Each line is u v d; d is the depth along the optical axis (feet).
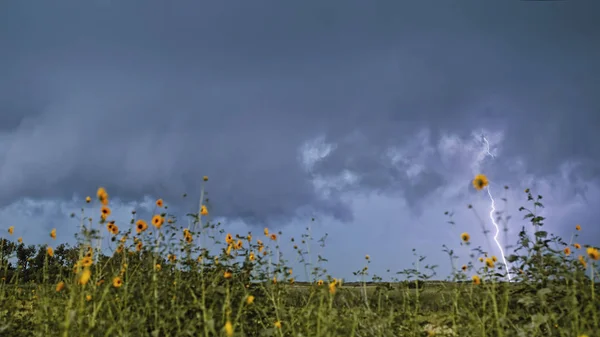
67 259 21.45
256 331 19.38
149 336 17.24
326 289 17.76
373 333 17.88
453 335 17.99
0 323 18.81
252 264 22.03
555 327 17.24
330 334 16.94
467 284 18.85
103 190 16.71
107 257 20.92
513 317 17.35
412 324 18.43
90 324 16.11
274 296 20.80
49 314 18.45
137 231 20.58
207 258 21.18
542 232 19.33
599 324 16.31
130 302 18.30
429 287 20.39
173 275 20.80
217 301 18.88
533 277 18.89
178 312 16.90
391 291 20.38
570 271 17.70
